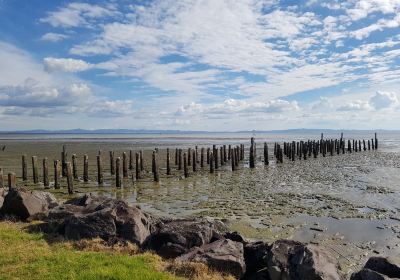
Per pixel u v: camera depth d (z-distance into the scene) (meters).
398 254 15.20
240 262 11.58
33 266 11.10
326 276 10.16
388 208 23.05
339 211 22.28
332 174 39.19
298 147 62.84
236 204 24.44
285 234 17.67
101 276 10.35
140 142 125.06
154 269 11.27
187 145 101.25
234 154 45.50
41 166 46.66
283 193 28.20
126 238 13.66
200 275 10.89
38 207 17.67
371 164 49.44
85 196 18.75
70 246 13.22
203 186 32.22
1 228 15.28
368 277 9.89
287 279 10.57
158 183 34.00
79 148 84.25
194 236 13.12
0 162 51.16
